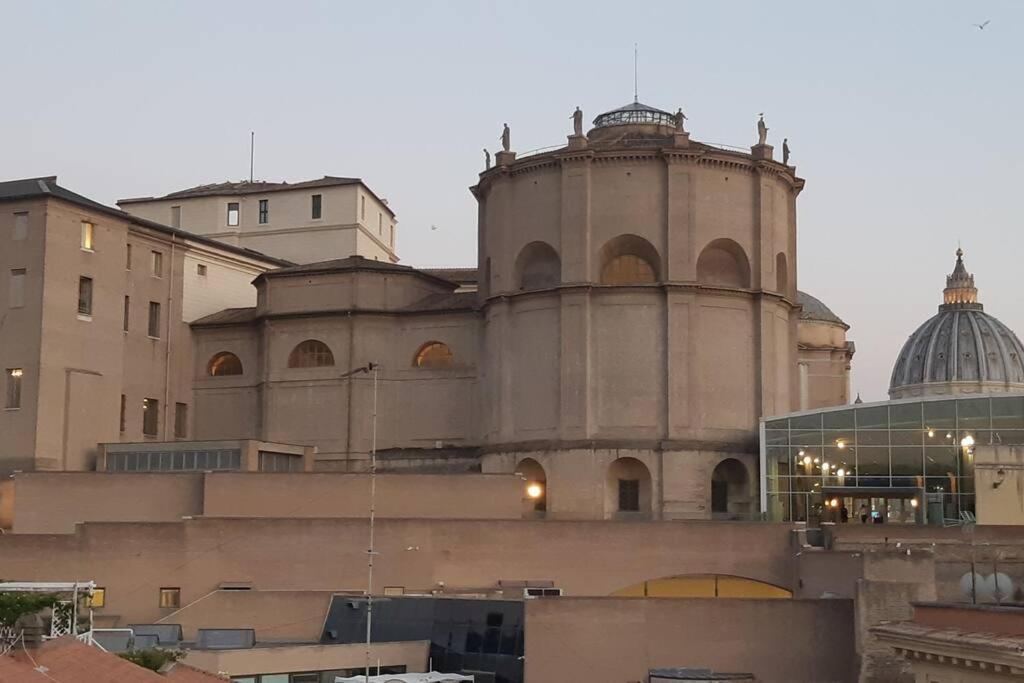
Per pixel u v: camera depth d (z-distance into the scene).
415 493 91.44
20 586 43.12
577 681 72.25
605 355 100.69
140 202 140.75
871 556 77.94
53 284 102.00
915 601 64.81
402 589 87.06
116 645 67.56
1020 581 82.31
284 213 137.25
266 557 87.19
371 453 109.25
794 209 110.62
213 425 116.12
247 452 98.44
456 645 75.50
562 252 102.00
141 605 86.50
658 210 102.19
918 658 51.22
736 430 101.19
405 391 111.25
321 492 90.94
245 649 69.81
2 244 102.88
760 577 88.44
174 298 115.44
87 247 105.62
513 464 101.69
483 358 108.12
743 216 103.94
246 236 137.75
